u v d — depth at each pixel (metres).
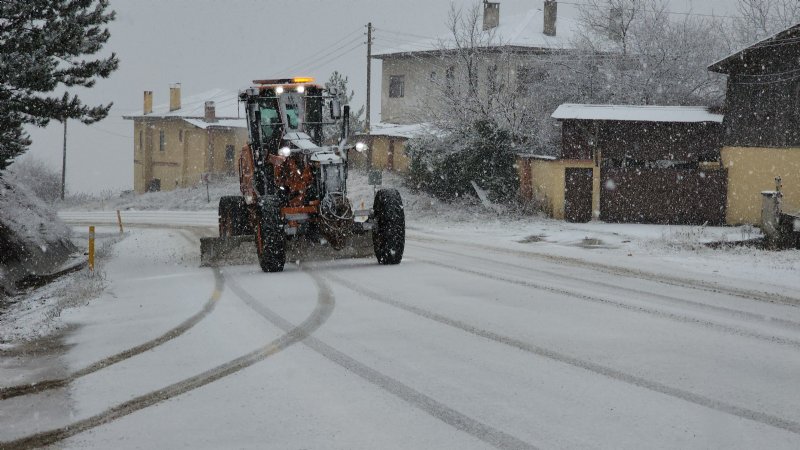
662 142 27.36
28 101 19.92
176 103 62.28
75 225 35.66
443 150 32.34
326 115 16.14
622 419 6.52
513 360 8.35
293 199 15.08
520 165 30.00
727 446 5.92
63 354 9.32
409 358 8.52
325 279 13.88
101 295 13.44
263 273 14.81
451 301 11.70
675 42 34.81
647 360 8.28
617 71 34.56
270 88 15.88
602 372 7.86
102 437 6.52
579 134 27.52
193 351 9.16
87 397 7.59
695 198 26.67
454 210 30.61
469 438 6.18
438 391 7.36
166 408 7.16
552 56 36.38
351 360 8.51
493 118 30.88
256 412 6.95
